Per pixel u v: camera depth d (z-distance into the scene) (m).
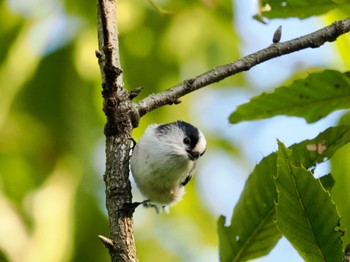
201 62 10.81
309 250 4.50
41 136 10.59
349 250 4.40
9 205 10.37
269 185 5.80
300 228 4.48
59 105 10.52
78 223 10.57
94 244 10.59
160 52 10.74
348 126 5.59
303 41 6.22
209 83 6.30
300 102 6.11
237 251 5.89
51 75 10.41
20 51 10.29
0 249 9.89
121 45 10.72
